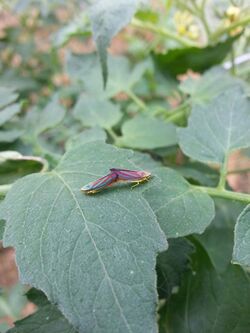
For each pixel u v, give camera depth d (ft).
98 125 0.21
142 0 0.24
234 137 0.17
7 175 0.18
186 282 0.18
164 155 0.23
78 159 0.15
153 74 0.29
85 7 0.36
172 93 0.29
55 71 0.38
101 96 0.26
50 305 0.16
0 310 0.31
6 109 0.21
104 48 0.18
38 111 0.25
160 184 0.15
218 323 0.17
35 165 0.18
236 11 0.26
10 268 0.46
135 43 0.44
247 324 0.16
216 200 0.22
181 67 0.28
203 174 0.22
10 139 0.21
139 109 0.28
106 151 0.15
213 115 0.18
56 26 0.41
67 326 0.15
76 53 0.28
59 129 0.29
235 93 0.18
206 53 0.27
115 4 0.18
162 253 0.16
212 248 0.21
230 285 0.17
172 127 0.22
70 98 0.33
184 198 0.15
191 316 0.17
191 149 0.17
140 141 0.21
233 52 0.28
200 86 0.25
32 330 0.16
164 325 0.18
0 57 0.41
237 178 0.46
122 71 0.27
